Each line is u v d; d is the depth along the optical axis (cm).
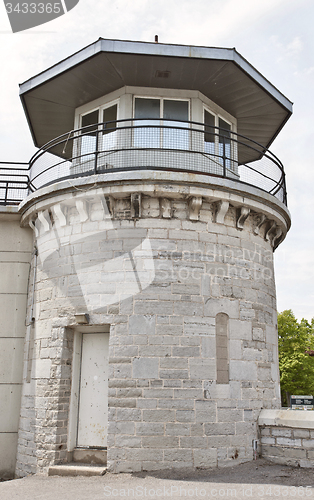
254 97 1258
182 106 1205
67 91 1237
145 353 929
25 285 1240
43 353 1041
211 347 960
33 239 1252
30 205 1150
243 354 1005
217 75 1157
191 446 891
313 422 926
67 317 1012
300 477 837
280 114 1348
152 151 1138
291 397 2242
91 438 984
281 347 3055
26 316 1199
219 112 1295
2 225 1273
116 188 986
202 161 1168
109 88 1220
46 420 984
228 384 962
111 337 950
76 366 1027
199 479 822
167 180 973
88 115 1282
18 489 795
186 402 912
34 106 1323
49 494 756
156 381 914
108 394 920
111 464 884
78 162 1239
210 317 978
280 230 1191
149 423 893
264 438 979
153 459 877
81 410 1009
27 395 1073
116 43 1075
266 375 1045
